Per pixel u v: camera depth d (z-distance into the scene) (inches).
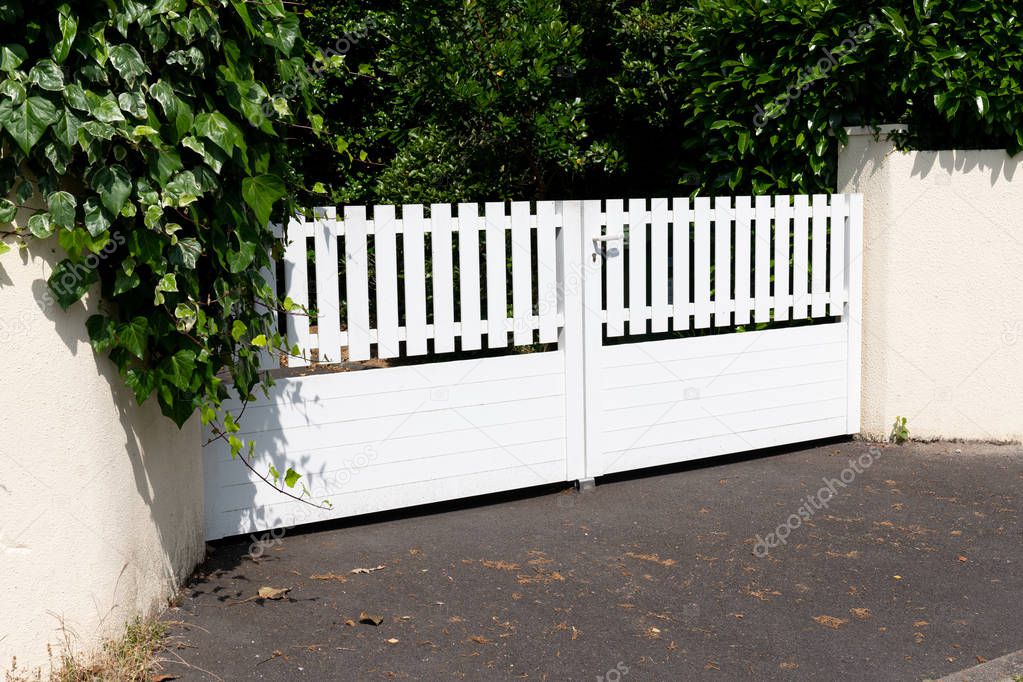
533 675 153.6
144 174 143.6
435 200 327.3
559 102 315.6
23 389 134.0
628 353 250.7
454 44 303.6
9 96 126.7
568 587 187.9
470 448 232.4
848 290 283.6
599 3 349.4
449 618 173.9
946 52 269.0
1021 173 290.4
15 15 126.8
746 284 268.2
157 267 145.3
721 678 153.2
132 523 159.3
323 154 407.5
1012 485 253.1
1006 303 293.1
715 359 263.6
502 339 234.1
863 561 201.9
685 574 194.4
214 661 156.3
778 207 269.7
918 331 286.8
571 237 240.1
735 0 282.2
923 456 278.1
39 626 137.5
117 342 147.5
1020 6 277.6
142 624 162.4
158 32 139.9
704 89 295.3
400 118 347.6
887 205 278.4
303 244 207.9
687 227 256.1
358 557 203.2
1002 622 174.1
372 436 220.8
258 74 166.4
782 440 277.4
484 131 315.9
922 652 162.6
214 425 202.8
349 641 164.6
